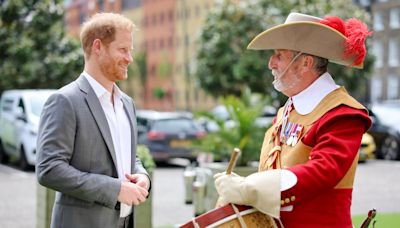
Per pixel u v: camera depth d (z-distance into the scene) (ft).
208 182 23.12
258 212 9.11
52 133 9.62
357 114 8.93
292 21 9.75
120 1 194.59
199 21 160.76
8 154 49.29
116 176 10.18
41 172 9.57
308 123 9.31
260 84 72.74
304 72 9.55
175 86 177.88
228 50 76.18
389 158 53.31
